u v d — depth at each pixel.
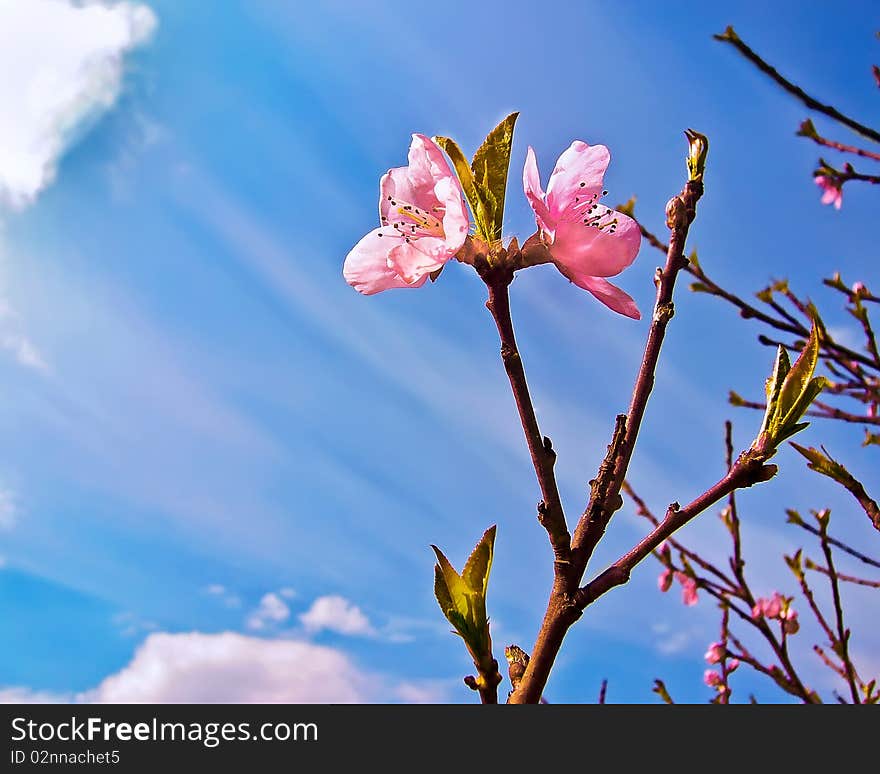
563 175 0.44
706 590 0.89
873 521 0.47
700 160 0.43
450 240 0.42
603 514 0.40
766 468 0.41
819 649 0.82
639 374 0.41
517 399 0.41
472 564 0.41
